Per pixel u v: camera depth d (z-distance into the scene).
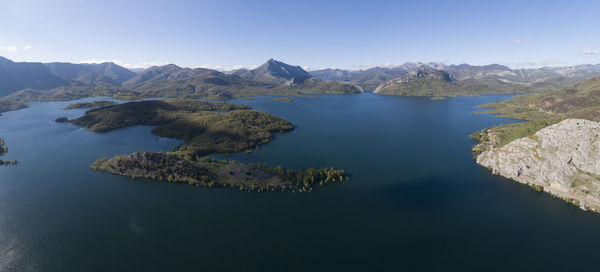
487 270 100.25
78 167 189.38
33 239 115.44
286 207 140.62
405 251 110.31
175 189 156.62
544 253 108.00
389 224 127.69
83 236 117.50
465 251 109.88
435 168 190.88
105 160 195.12
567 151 155.25
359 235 119.94
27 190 156.62
